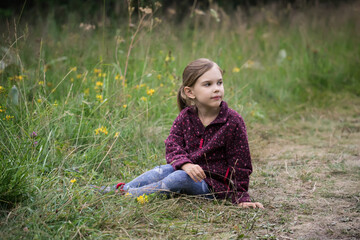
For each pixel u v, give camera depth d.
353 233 2.01
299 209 2.36
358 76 6.85
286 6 8.92
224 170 2.45
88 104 3.65
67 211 2.10
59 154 2.87
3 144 2.54
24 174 2.27
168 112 4.25
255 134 4.16
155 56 5.02
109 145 3.14
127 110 3.73
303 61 6.95
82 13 7.01
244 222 2.16
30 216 2.01
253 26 8.18
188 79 2.47
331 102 5.85
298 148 3.88
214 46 6.15
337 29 8.21
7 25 3.55
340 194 2.58
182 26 6.85
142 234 1.98
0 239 1.77
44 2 7.71
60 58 4.77
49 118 3.16
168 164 2.57
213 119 2.51
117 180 2.74
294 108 5.62
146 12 4.21
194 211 2.31
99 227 2.01
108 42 5.11
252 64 6.27
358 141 4.04
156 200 2.32
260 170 3.15
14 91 3.27
